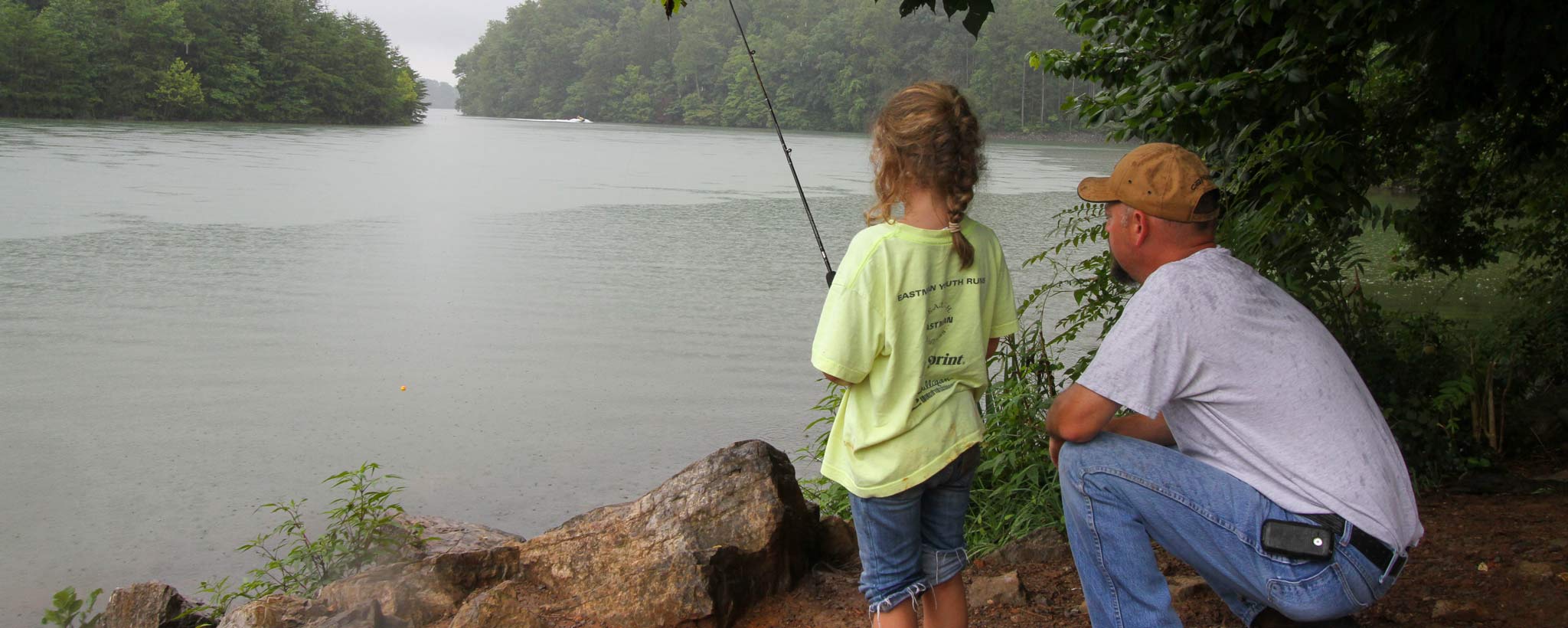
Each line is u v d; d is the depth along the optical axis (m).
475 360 11.97
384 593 3.43
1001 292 2.49
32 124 74.25
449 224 26.06
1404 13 4.46
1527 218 7.61
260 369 11.40
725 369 11.73
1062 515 4.27
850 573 3.69
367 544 4.69
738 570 3.37
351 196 32.84
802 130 135.38
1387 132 5.43
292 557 5.07
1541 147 6.34
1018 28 116.12
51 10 90.94
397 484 8.04
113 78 92.25
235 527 7.21
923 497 2.56
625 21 166.50
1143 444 2.21
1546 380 6.75
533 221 27.06
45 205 26.91
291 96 108.62
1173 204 2.18
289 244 21.52
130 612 4.49
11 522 7.19
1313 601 2.05
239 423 9.48
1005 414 4.85
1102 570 2.24
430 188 36.94
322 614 3.46
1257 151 4.59
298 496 7.78
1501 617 3.00
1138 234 2.25
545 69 180.38
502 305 15.41
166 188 33.06
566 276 18.30
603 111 164.88
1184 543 2.17
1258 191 4.75
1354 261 5.24
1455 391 4.67
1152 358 2.09
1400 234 7.73
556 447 8.92
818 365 2.33
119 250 19.88
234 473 8.21
